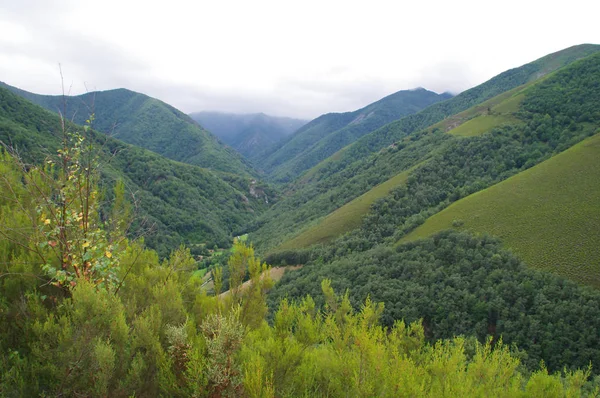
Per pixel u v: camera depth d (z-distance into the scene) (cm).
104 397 424
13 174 675
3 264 528
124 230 721
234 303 693
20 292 513
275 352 540
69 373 430
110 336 470
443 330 3956
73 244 591
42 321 498
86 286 481
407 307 4234
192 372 446
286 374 539
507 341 3572
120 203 728
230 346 462
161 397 477
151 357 501
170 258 789
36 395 427
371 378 537
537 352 3319
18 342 491
